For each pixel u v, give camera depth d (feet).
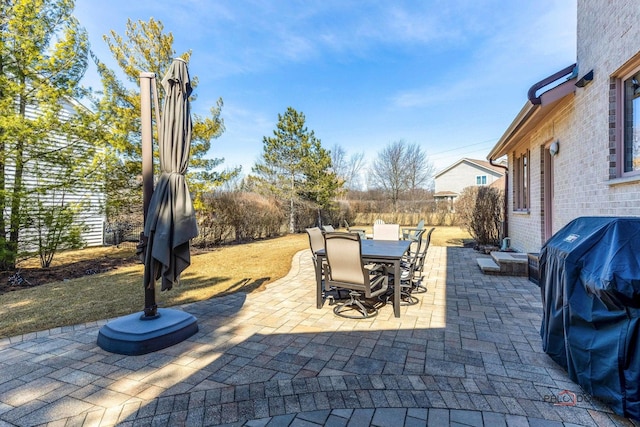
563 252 8.65
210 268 24.85
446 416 6.98
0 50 21.54
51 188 24.22
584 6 15.89
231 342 10.98
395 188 107.24
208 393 7.94
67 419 7.02
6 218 22.75
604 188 14.17
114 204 30.81
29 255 23.44
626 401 6.64
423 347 10.43
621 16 12.54
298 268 24.54
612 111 13.53
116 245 38.55
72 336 11.61
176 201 10.96
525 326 12.17
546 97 16.92
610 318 7.01
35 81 23.11
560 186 19.43
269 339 11.19
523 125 21.04
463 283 19.01
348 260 12.93
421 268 17.43
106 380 8.61
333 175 61.16
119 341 10.16
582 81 15.62
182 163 11.32
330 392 7.92
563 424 6.67
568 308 7.98
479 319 12.97
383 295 16.39
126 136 29.22
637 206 11.96
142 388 8.21
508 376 8.57
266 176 57.26
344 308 14.67
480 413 7.07
